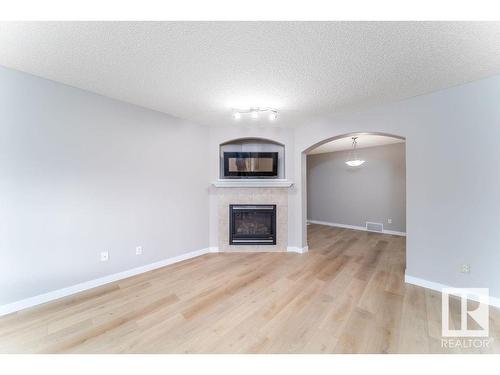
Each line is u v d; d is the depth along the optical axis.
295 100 2.82
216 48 1.78
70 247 2.48
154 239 3.23
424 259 2.63
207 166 3.99
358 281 2.79
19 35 1.64
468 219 2.36
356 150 6.27
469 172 2.35
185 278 2.89
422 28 1.53
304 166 4.09
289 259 3.63
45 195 2.33
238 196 4.05
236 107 3.10
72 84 2.45
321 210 7.10
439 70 2.09
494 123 2.21
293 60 1.94
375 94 2.63
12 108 2.14
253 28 1.54
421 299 2.34
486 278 2.26
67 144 2.46
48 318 2.02
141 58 1.93
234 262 3.49
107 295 2.45
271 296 2.42
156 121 3.25
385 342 1.71
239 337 1.76
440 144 2.52
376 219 5.92
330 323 1.94
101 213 2.72
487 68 2.06
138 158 3.06
